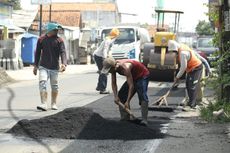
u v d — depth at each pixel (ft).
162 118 33.78
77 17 237.25
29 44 116.47
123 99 30.91
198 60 38.14
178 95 48.08
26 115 35.17
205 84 37.96
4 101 44.21
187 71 38.22
